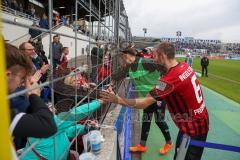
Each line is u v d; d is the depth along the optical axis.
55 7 6.64
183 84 2.34
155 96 2.41
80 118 2.30
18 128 1.02
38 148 1.96
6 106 0.53
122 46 5.64
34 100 1.21
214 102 8.70
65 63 1.91
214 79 16.02
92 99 2.65
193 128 2.47
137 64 2.52
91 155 2.31
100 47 3.37
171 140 4.63
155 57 2.50
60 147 2.04
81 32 4.40
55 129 1.19
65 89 1.83
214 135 5.34
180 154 2.43
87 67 2.51
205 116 2.50
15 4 7.24
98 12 3.89
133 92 2.62
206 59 17.36
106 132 3.06
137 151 4.22
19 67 1.06
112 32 5.12
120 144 3.67
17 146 1.80
